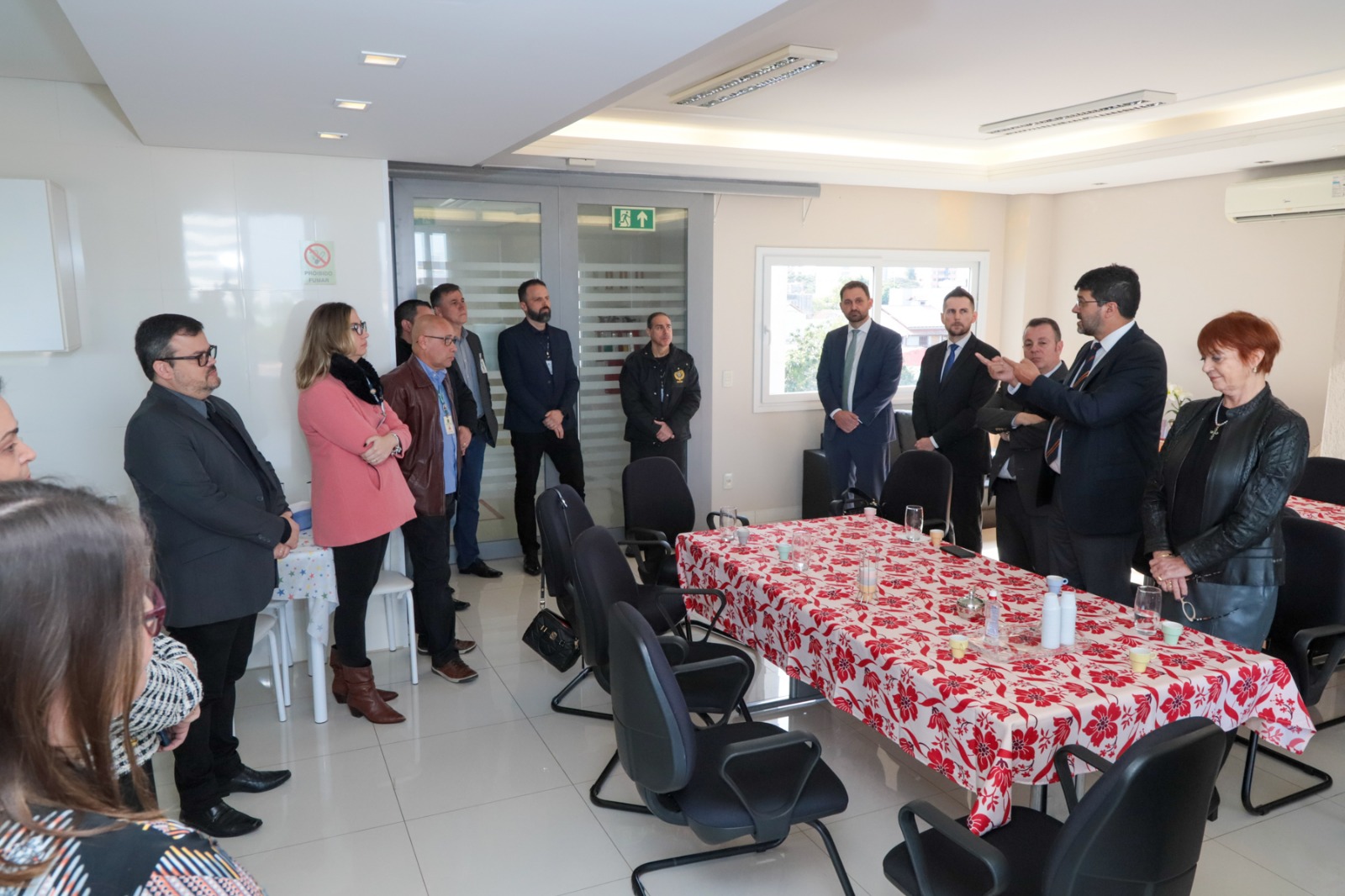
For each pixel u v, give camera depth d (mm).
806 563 3273
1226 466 2789
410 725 3572
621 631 2211
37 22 2793
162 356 2684
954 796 3010
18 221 3334
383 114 3199
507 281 5762
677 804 2248
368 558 3434
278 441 4055
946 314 5059
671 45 2344
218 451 2756
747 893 2498
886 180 6500
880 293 7320
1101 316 3312
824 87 4664
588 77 2697
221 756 3000
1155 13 3469
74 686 696
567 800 3008
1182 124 5574
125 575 734
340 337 3342
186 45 2307
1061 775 2043
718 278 6707
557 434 5414
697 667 2596
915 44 3863
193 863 697
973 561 3334
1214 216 6250
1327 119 4668
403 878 2576
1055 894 1675
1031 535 4598
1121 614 2734
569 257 5898
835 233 7051
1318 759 3236
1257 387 2775
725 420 6918
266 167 3916
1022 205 7480
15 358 3609
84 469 3754
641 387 5871
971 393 4945
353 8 2016
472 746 3396
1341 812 2885
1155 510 3066
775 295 6984
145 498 2703
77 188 3633
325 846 2738
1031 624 2666
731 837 2197
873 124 5633
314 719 3615
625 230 6070
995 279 7711
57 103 3570
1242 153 5285
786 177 6246
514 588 5305
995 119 5539
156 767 3262
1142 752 1574
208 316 3885
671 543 4418
